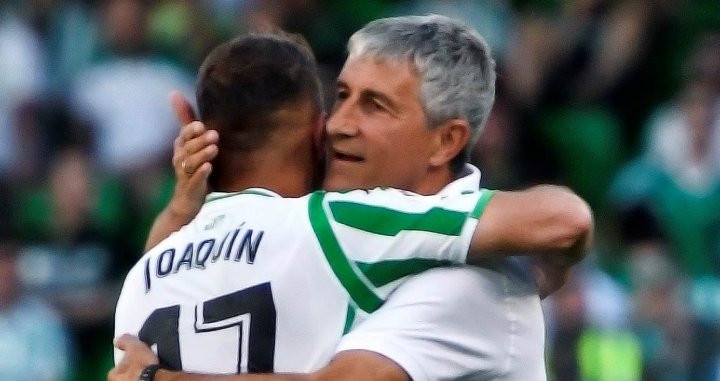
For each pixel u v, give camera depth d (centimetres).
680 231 3164
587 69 3516
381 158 1086
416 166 1094
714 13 3678
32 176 3216
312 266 1046
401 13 3538
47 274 2938
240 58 1091
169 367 1071
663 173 3219
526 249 1029
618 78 3519
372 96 1085
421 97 1080
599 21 3575
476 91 1095
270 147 1094
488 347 1059
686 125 3247
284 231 1058
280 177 1101
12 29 3472
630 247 3167
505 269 1077
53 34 3503
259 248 1059
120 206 2997
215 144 1081
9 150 3253
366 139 1083
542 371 1106
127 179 3059
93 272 2941
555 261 1069
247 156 1096
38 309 2856
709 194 3172
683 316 2811
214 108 1095
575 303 2652
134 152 3247
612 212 3275
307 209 1061
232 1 3512
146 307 1095
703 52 3344
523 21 3609
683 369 2767
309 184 1112
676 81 3547
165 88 3334
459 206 1039
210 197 1112
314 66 1113
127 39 3388
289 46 1104
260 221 1070
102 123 3297
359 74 1089
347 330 1042
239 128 1091
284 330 1043
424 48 1080
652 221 3186
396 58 1080
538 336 1098
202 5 3484
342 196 1059
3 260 2798
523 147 3312
